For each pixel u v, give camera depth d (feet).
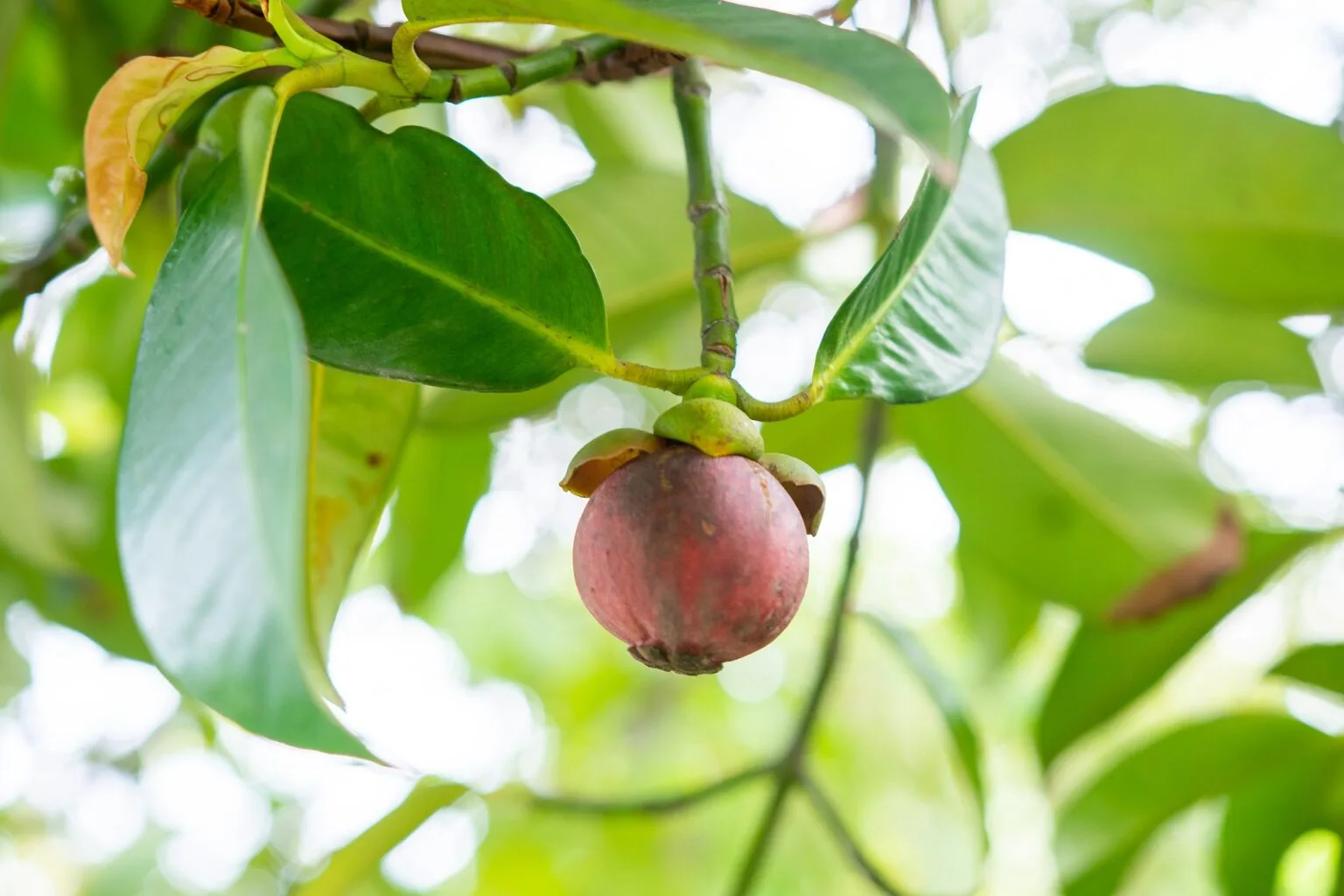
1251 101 3.50
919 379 2.78
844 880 8.25
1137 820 3.91
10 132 4.18
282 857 7.05
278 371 2.29
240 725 2.21
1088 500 3.57
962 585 4.14
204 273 2.44
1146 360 4.07
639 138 4.25
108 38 3.82
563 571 8.55
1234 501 3.56
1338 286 3.61
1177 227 3.59
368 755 2.20
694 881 7.88
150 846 7.32
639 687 8.95
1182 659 3.67
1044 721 3.75
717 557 2.55
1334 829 3.93
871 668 8.25
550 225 2.70
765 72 2.35
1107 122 3.53
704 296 2.72
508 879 6.57
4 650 5.30
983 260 2.95
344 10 3.52
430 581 4.11
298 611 2.21
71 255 3.22
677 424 2.61
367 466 3.05
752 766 3.53
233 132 2.83
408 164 2.68
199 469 2.30
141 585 2.29
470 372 2.71
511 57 2.89
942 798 8.79
